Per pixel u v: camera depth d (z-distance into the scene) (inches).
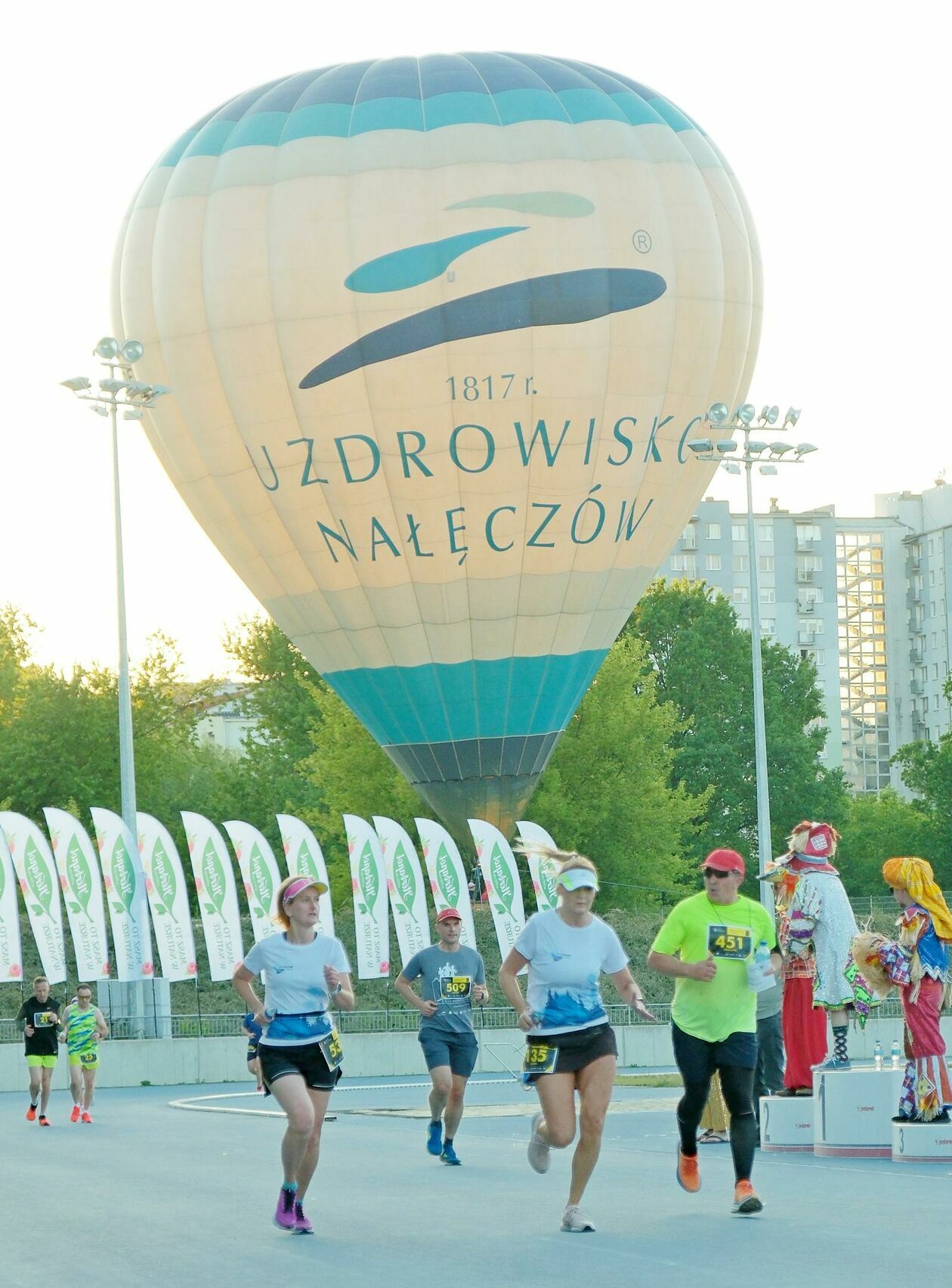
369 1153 1739.7
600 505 4431.6
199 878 3599.9
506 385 4291.3
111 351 3850.9
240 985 1130.7
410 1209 1235.9
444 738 4621.1
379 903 3784.5
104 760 7170.3
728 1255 965.8
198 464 4495.6
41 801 7130.9
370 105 4419.3
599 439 4377.5
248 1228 1155.3
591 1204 1227.2
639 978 4761.3
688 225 4448.8
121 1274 968.3
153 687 7386.8
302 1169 1131.3
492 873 3875.5
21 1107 2807.6
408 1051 3779.5
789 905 1624.0
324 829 6614.2
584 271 4315.9
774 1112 1579.7
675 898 6161.4
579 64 4670.3
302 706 7824.8
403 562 4414.4
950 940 1466.5
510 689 4557.1
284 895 1137.4
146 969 3540.8
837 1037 1585.9
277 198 4340.6
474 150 4330.7
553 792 5974.4
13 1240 1126.4
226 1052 3607.3
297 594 4571.9
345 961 1141.1
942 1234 1026.7
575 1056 1090.1
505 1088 3048.7
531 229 4293.8
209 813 7618.1
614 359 4355.3
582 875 1091.3
